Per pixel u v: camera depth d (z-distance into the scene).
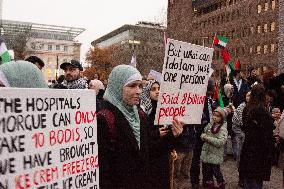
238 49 73.62
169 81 3.94
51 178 2.55
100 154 3.30
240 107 9.91
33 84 2.80
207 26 83.94
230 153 12.32
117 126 3.34
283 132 7.10
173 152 4.38
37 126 2.46
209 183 8.20
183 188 7.91
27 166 2.38
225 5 77.81
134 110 3.54
